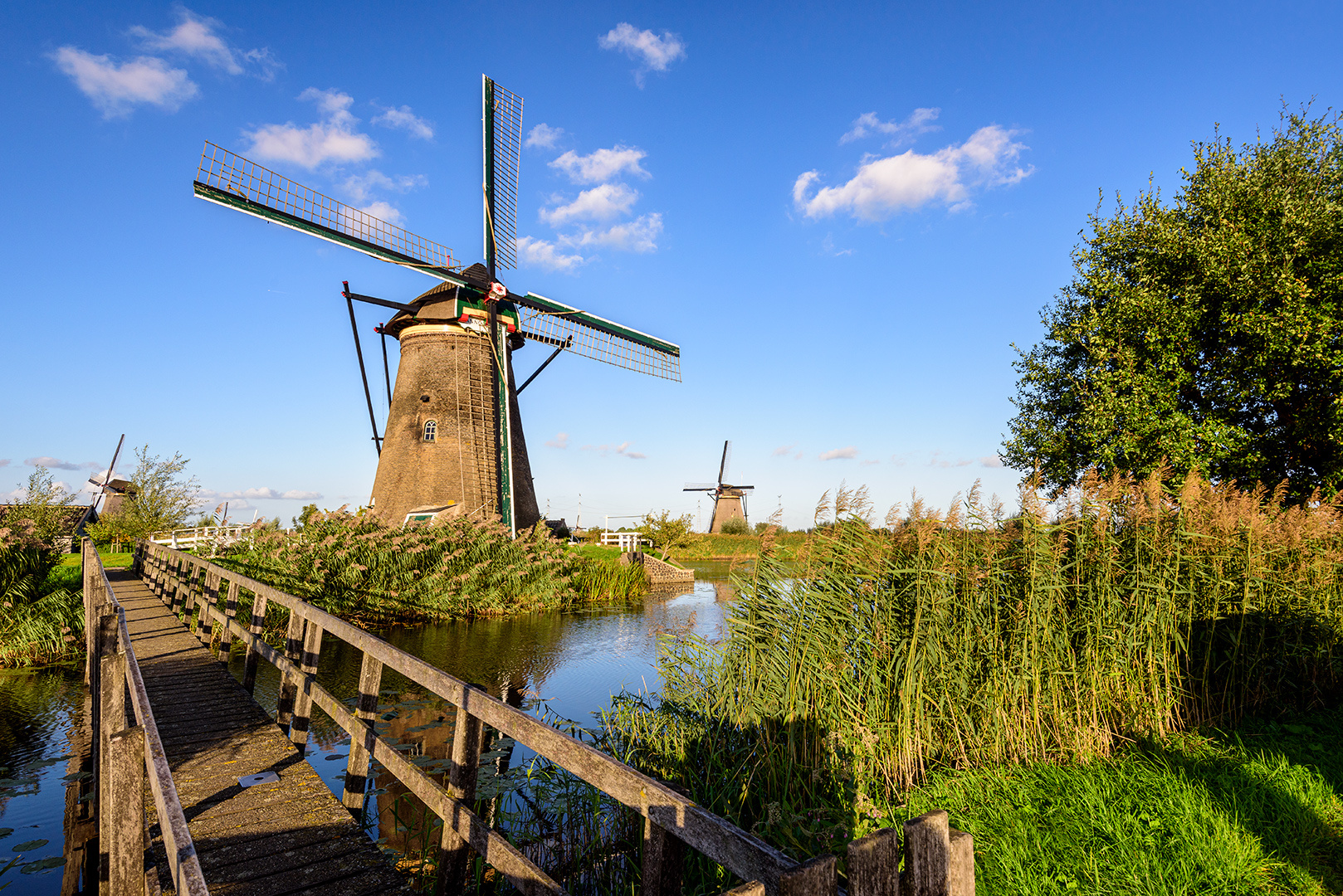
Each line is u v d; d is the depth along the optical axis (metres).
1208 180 13.61
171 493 30.44
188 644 9.84
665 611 20.02
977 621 6.35
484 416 28.52
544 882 2.79
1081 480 7.61
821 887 1.53
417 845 5.29
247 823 4.32
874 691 5.95
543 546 22.17
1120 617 6.71
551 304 27.56
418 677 4.09
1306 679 7.83
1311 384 12.21
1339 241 11.55
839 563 6.37
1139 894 3.85
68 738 8.25
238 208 18.72
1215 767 5.67
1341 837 4.50
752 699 6.05
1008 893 3.98
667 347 30.77
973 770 5.81
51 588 13.70
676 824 2.23
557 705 9.75
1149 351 13.16
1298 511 9.12
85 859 5.36
